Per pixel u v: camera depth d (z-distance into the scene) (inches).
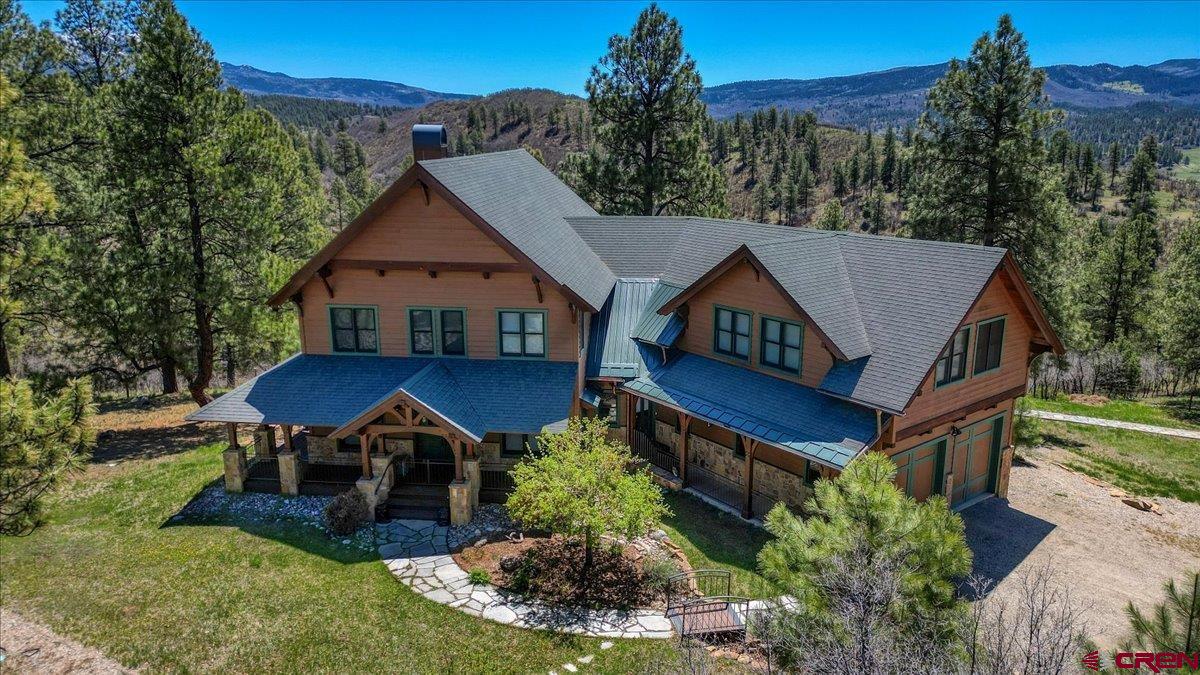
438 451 875.4
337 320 907.4
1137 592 696.4
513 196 997.2
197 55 1027.9
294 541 720.3
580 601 636.7
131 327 1003.3
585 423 761.6
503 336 898.1
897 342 748.0
